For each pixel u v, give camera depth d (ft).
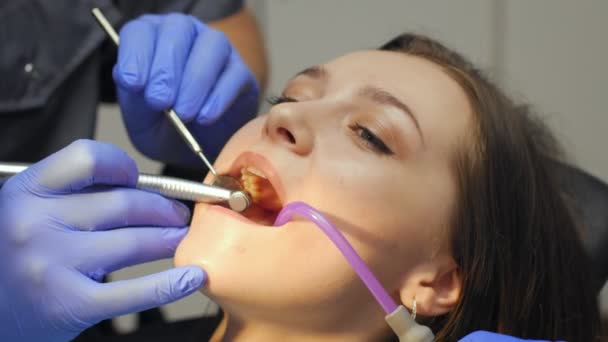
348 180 3.17
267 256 3.07
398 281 3.41
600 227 4.42
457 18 7.05
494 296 3.67
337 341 3.38
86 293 3.26
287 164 3.20
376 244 3.23
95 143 3.38
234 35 5.24
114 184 3.47
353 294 3.22
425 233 3.35
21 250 3.30
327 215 3.15
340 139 3.26
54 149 4.72
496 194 3.55
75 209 3.35
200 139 4.58
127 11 5.01
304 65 6.97
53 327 3.35
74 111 4.72
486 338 3.14
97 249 3.34
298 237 3.08
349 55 3.74
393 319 2.97
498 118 3.66
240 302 3.12
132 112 4.42
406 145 3.28
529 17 7.13
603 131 7.36
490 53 7.12
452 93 3.54
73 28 4.58
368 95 3.36
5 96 4.49
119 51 3.98
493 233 3.54
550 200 3.90
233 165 3.42
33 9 4.50
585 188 4.56
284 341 3.37
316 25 6.93
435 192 3.34
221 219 3.20
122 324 6.45
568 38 7.20
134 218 3.44
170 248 3.48
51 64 4.56
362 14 6.95
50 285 3.28
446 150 3.39
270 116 3.25
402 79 3.48
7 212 3.34
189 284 3.07
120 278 6.79
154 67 3.90
